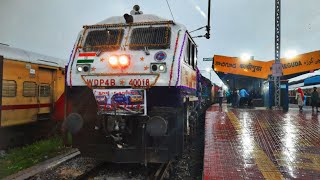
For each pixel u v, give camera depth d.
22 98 10.14
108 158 6.49
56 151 9.14
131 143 6.52
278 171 5.36
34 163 7.79
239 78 22.92
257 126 9.66
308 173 5.25
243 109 16.66
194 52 8.86
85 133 6.86
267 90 17.94
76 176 6.67
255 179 4.99
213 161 5.94
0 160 8.30
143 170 6.98
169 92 6.43
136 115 6.27
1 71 9.00
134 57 6.75
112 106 6.30
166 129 5.98
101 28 7.43
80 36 7.41
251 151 6.66
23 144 10.88
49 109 11.66
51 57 12.02
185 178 6.80
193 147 9.77
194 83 9.08
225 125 9.83
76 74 6.90
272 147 7.01
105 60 6.88
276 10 16.20
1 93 8.99
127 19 7.33
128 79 6.53
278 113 13.86
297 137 8.03
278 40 16.17
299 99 16.03
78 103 6.91
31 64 10.59
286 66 19.59
